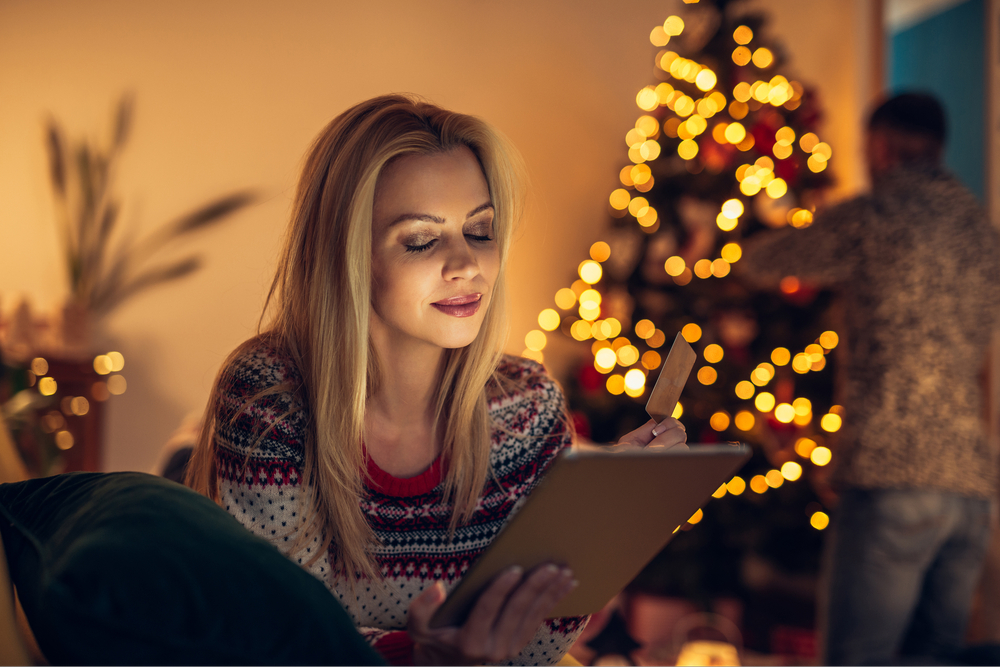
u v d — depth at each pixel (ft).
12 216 10.44
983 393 9.16
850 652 5.77
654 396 2.70
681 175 9.36
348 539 2.76
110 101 10.52
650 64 11.98
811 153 9.59
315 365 2.85
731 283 9.07
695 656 7.00
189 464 3.15
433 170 2.78
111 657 1.60
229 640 1.67
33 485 2.48
